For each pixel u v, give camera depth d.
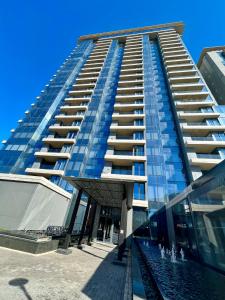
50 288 5.37
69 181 12.70
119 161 30.08
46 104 44.09
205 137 29.73
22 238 9.86
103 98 44.66
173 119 36.03
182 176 27.47
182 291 5.85
